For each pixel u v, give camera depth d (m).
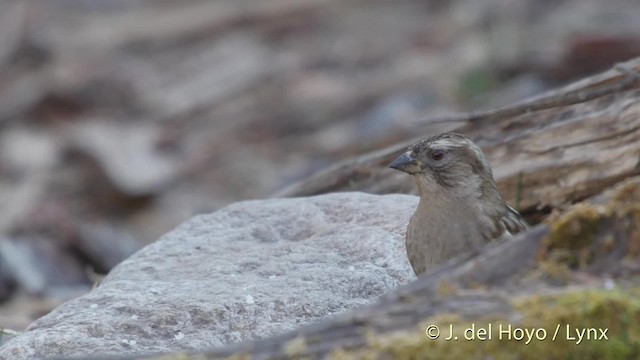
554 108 10.32
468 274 6.13
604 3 21.83
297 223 9.54
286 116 20.89
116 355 6.55
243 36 23.27
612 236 6.05
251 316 8.04
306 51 22.53
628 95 9.91
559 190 10.21
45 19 24.45
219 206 18.64
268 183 18.91
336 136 19.67
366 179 11.37
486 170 8.83
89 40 23.80
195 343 7.80
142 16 24.39
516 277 6.09
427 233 8.70
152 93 22.20
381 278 8.45
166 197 19.17
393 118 19.22
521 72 19.89
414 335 5.95
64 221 18.19
